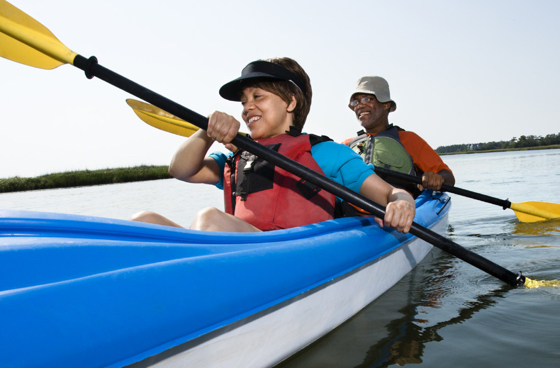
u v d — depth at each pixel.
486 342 1.41
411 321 1.61
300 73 1.68
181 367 0.88
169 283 0.85
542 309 1.70
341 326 1.55
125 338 0.73
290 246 1.26
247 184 1.50
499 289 1.99
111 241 0.90
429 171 3.00
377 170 2.95
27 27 1.39
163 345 0.81
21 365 0.60
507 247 2.87
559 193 5.84
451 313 1.69
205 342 0.92
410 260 2.30
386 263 1.89
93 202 6.75
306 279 1.23
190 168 1.63
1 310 0.63
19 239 0.82
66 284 0.72
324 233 1.51
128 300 0.77
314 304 1.32
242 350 1.04
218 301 0.92
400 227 1.41
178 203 6.16
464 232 3.59
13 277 0.74
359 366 1.25
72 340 0.67
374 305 1.78
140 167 20.86
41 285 0.71
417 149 3.29
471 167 16.03
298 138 1.57
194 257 0.97
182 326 0.84
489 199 3.27
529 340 1.42
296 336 1.27
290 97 1.63
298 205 1.50
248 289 1.01
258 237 1.23
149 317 0.78
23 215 0.85
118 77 1.40
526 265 2.36
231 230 1.32
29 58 1.47
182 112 1.39
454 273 2.28
